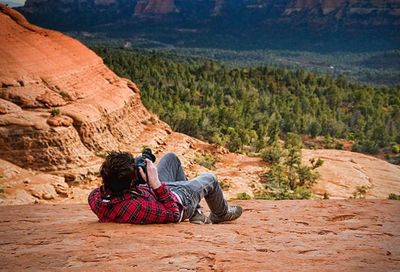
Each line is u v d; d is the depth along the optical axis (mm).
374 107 161000
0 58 59156
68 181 49156
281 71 188750
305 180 66062
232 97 148125
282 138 120625
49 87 61688
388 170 79188
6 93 55469
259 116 122375
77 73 69812
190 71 183125
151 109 104438
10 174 44500
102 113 64750
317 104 152250
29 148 49531
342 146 116875
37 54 65312
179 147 73875
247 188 57344
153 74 159875
